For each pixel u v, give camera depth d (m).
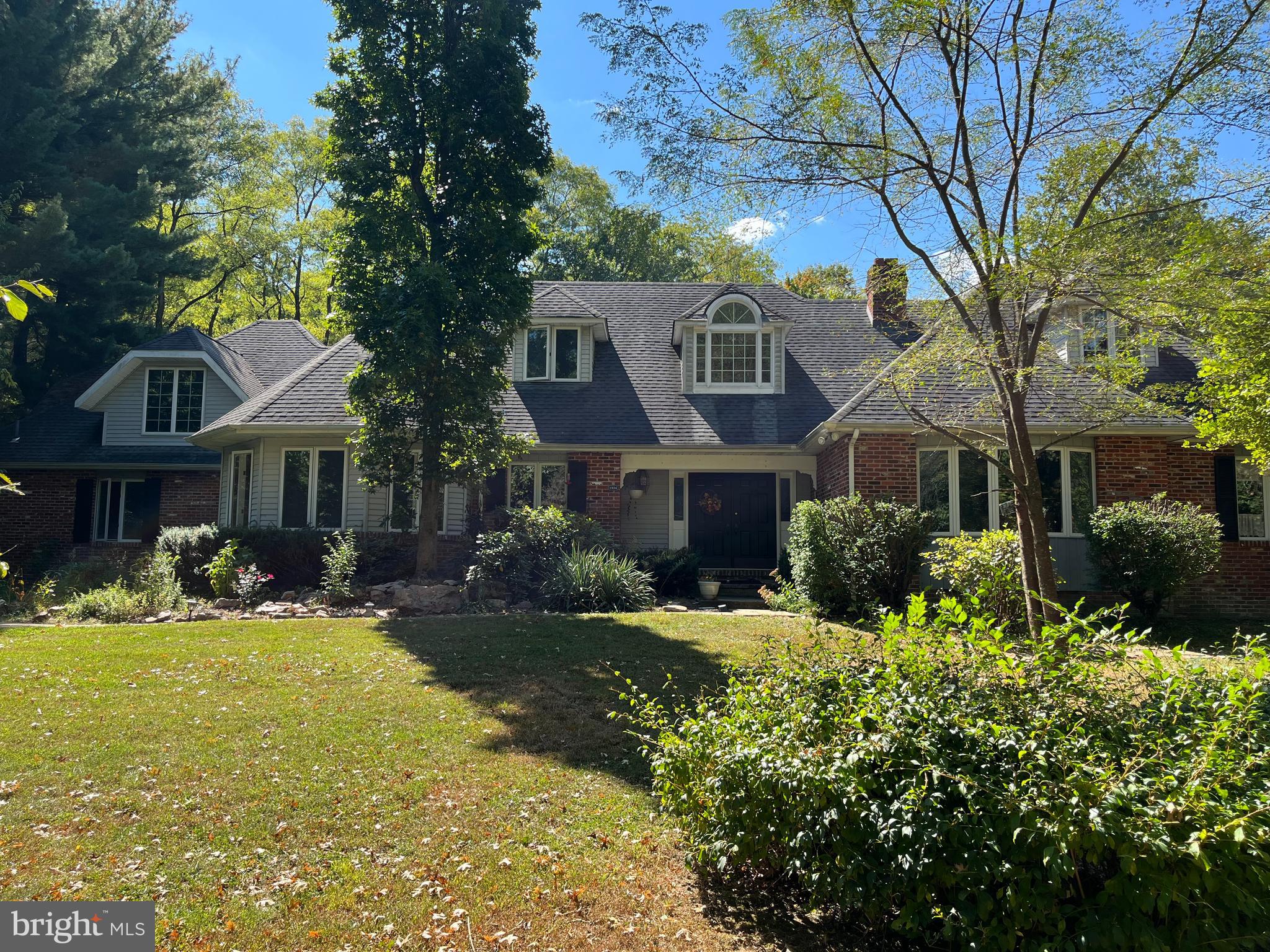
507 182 15.45
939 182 8.47
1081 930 3.26
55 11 25.67
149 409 21.36
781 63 8.55
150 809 5.55
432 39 15.08
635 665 9.63
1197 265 7.14
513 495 17.84
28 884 4.56
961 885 3.54
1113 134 8.26
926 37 8.34
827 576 13.00
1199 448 14.44
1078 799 3.30
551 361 19.41
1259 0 7.40
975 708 4.04
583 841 5.23
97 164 27.09
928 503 15.23
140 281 27.17
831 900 4.25
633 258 35.12
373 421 14.95
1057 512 15.07
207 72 31.45
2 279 22.97
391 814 5.55
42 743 6.78
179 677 8.88
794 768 3.96
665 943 4.11
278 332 25.12
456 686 8.66
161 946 3.99
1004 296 7.82
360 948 4.02
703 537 19.48
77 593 15.67
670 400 18.77
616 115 8.85
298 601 14.62
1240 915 3.27
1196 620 14.07
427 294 14.34
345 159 14.88
